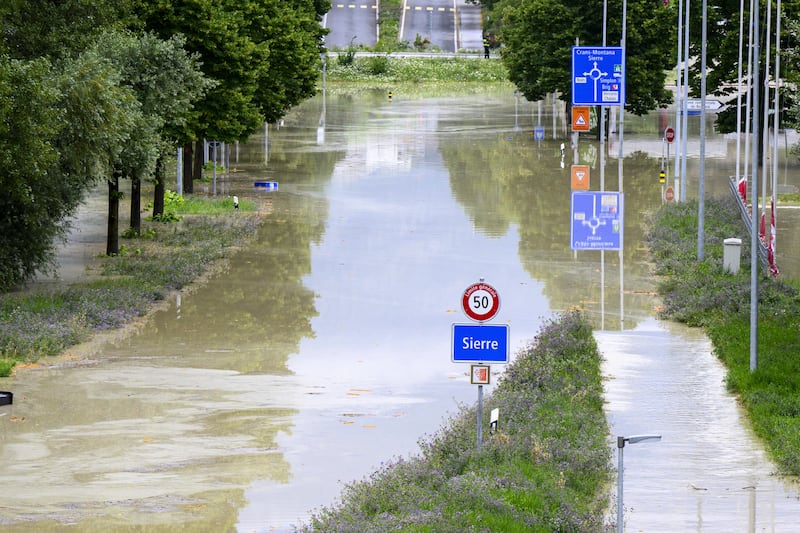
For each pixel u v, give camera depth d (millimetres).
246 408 70000
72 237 134250
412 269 117812
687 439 63875
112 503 52750
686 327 94812
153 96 115250
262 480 56469
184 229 139875
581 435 61531
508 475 52844
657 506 52031
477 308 55344
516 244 132125
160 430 65062
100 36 110188
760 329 87688
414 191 173875
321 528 47094
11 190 93438
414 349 86562
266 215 153125
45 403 70562
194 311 99188
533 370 75938
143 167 115438
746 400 70812
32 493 54000
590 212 106188
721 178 188500
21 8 101812
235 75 153000
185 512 51625
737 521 49688
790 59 127375
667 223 139500
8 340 83188
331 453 61125
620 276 107125
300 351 85625
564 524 48031
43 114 91000
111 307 96438
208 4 144250
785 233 140750
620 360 83188
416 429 65938
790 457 58312
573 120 131125
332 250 128250
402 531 45094
